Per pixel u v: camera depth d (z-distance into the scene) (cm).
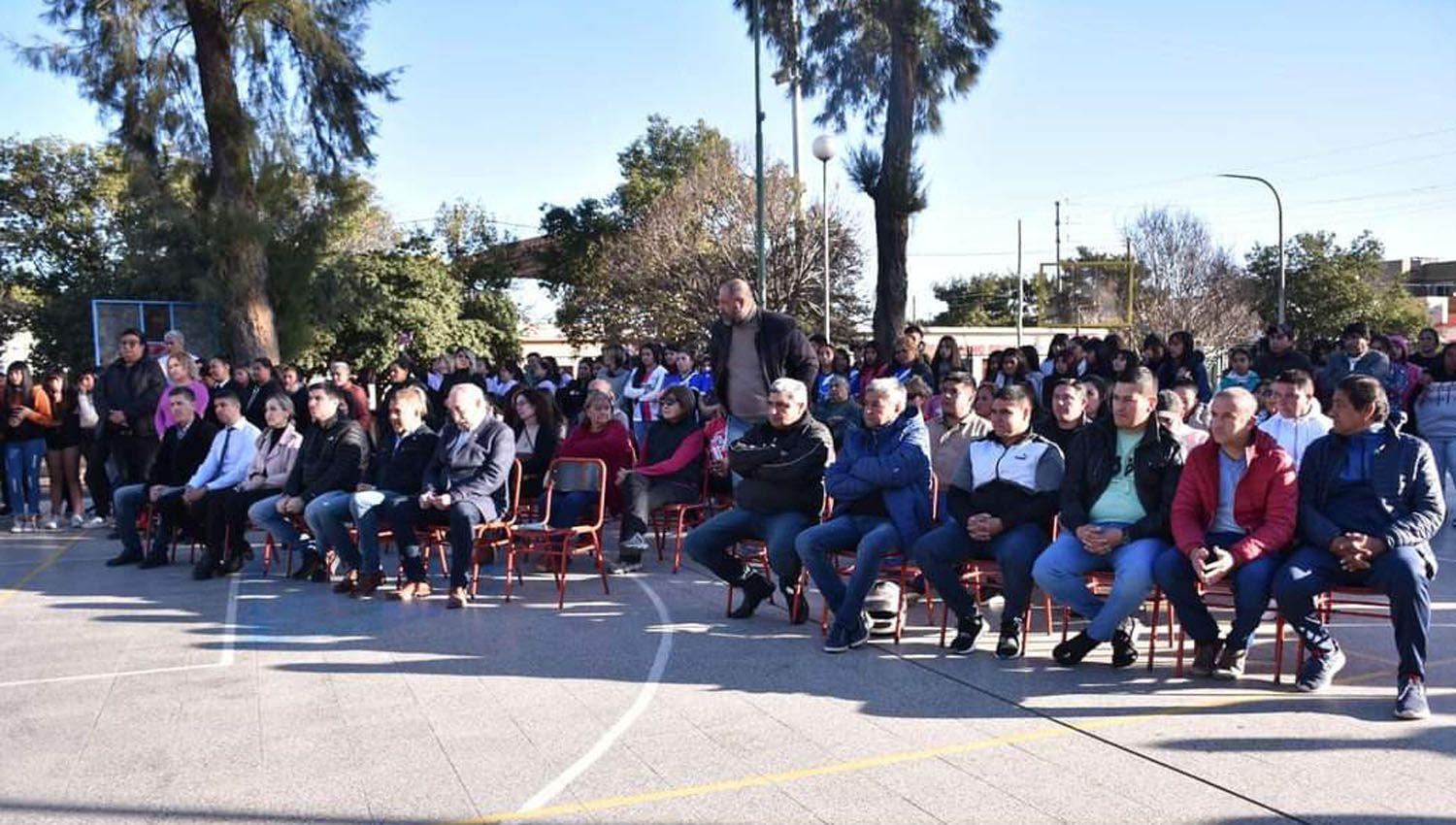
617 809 374
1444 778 382
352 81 1878
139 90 1717
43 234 3191
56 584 808
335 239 1980
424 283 2945
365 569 743
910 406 615
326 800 388
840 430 897
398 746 440
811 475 630
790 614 650
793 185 3192
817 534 595
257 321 1808
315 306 1962
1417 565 457
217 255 1780
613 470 845
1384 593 474
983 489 580
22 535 1084
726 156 3291
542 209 4053
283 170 1808
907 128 1619
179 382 1005
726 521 647
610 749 432
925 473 597
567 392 1503
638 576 802
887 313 1647
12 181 3145
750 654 573
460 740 447
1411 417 1034
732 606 683
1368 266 5147
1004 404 576
